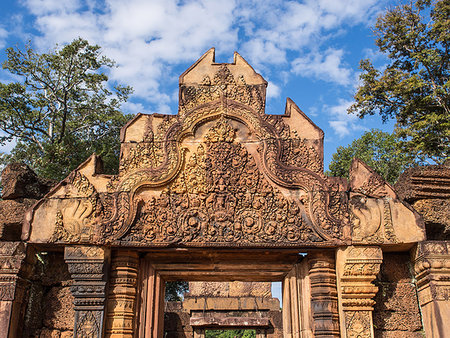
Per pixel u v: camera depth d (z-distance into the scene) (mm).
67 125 17750
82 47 17531
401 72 16828
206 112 6863
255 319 13781
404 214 6348
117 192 6461
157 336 6473
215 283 15523
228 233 6320
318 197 6465
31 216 6320
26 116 17547
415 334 6359
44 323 6516
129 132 6797
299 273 6898
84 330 5949
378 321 6406
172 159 6617
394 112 17578
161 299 6805
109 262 6371
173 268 6785
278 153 6676
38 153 17938
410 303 6504
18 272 6055
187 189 6551
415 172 6520
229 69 7121
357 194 6465
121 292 6297
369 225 6297
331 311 6289
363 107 17875
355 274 6191
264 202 6477
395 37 17281
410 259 6590
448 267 5957
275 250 6402
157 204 6453
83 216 6340
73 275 6152
